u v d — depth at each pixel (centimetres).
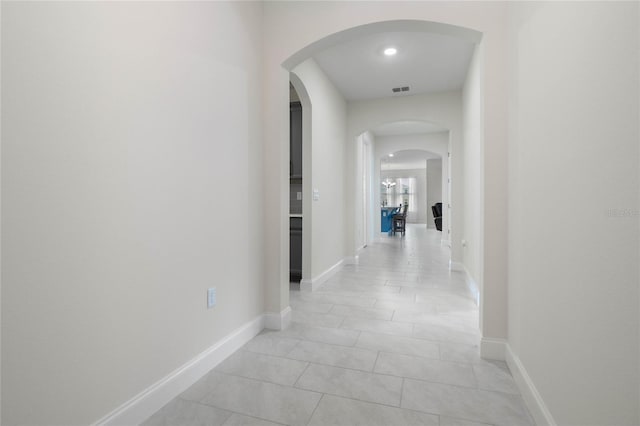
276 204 244
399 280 411
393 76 412
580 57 103
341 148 486
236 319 212
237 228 212
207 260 182
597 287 93
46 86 103
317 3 233
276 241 245
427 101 479
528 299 154
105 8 122
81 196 114
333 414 146
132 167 134
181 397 158
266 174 246
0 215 93
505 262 196
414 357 201
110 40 124
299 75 326
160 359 150
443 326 253
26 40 98
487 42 199
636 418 76
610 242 86
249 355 203
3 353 94
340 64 376
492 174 197
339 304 311
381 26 222
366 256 602
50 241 105
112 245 126
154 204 146
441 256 600
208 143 182
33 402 101
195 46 171
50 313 105
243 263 219
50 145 105
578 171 104
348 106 517
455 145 466
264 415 145
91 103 117
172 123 155
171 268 156
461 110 464
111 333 126
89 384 118
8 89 94
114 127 126
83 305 116
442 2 207
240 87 215
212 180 186
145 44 140
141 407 139
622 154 81
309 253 363
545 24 133
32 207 100
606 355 88
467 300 324
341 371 184
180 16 161
